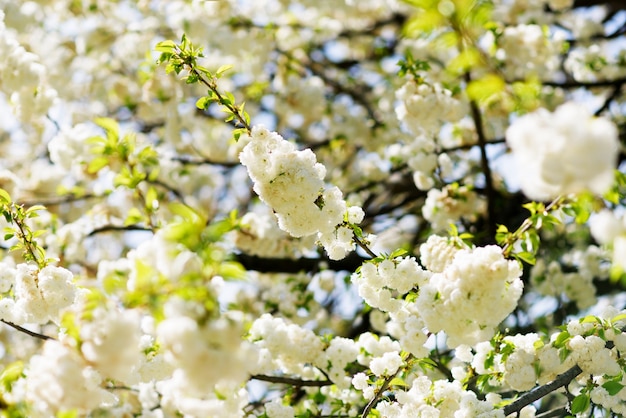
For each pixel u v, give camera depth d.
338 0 8.90
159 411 4.47
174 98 7.23
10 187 5.80
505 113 6.76
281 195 3.38
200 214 2.46
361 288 3.67
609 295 7.23
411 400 3.78
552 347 3.55
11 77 5.12
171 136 7.59
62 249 6.43
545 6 8.30
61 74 8.21
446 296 2.99
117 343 2.39
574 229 7.05
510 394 4.86
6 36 5.14
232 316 2.27
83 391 2.62
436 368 4.69
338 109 8.16
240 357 2.23
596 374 3.52
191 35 7.78
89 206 8.05
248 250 6.54
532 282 6.80
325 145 8.18
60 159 5.83
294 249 6.94
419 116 5.19
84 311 2.46
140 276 2.38
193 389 2.27
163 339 2.23
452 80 5.54
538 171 2.00
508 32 6.18
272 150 3.44
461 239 3.42
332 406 4.66
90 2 8.24
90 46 8.12
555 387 3.58
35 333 3.72
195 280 2.29
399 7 8.16
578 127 1.94
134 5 8.58
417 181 6.32
